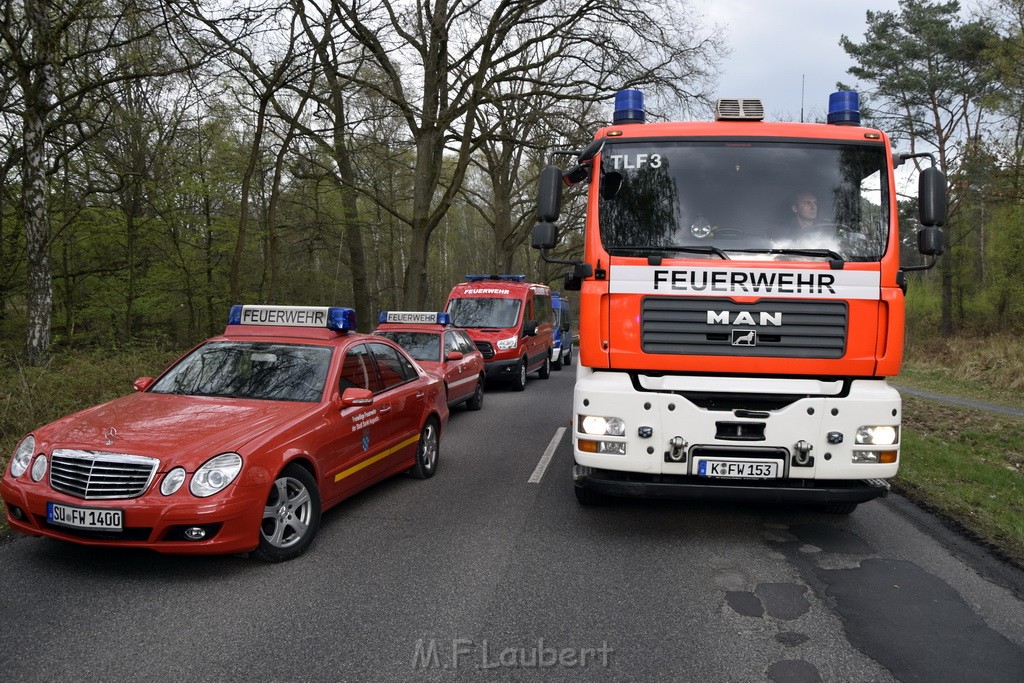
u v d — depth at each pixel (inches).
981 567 195.2
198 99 660.1
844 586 180.1
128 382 437.7
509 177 1348.4
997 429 460.1
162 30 493.0
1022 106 886.4
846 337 202.8
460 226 2186.3
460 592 173.3
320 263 1109.7
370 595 170.6
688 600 170.4
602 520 236.7
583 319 212.2
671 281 206.5
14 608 159.3
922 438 406.6
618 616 160.7
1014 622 158.7
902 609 165.6
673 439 202.2
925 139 1279.5
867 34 1293.1
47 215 477.4
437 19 807.1
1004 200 914.7
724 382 203.5
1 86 515.5
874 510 254.7
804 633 152.6
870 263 205.3
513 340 642.8
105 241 715.4
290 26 564.4
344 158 808.3
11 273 593.3
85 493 175.3
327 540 212.7
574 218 1223.5
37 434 192.2
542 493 273.4
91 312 770.8
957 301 1373.0
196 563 190.2
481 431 424.8
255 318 261.1
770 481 205.0
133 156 705.6
